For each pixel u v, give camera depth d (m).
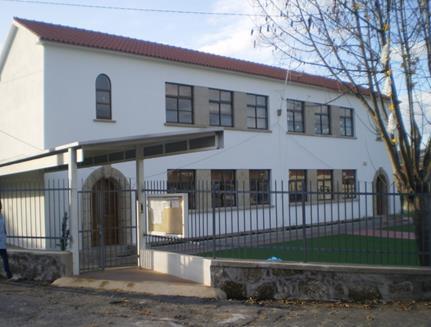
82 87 17.58
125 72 18.84
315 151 27.47
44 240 14.95
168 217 11.51
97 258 13.52
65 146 11.29
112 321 8.07
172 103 20.64
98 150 12.33
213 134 11.05
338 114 29.39
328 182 28.58
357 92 10.01
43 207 15.67
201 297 9.60
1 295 10.09
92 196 17.36
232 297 9.70
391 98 9.49
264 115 24.92
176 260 11.13
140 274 11.43
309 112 27.30
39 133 16.86
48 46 16.80
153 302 9.32
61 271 11.38
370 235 11.76
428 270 8.91
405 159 9.83
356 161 30.41
